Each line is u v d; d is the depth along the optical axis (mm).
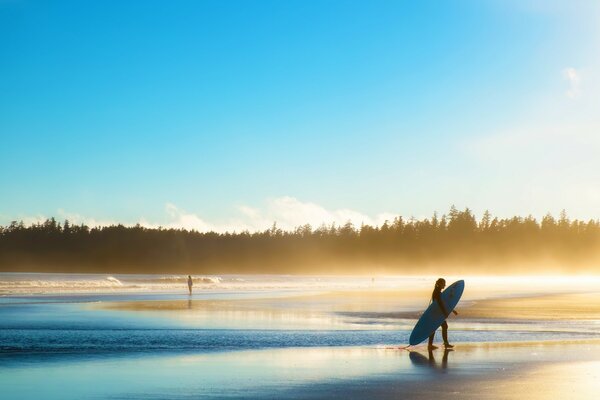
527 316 32344
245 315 31859
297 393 12109
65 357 16656
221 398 11656
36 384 12867
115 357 16734
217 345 19469
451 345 19016
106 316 30906
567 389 12594
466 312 34938
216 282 116500
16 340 20234
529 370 14750
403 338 21641
